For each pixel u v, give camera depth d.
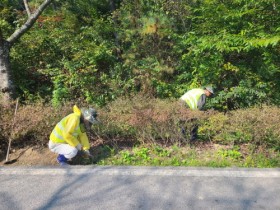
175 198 3.90
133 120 5.29
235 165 4.85
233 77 7.76
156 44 8.68
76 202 3.82
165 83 8.13
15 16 9.90
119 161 4.97
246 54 7.65
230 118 5.31
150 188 4.12
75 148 4.78
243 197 3.92
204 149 5.39
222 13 7.42
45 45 8.41
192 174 4.48
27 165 4.82
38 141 5.46
